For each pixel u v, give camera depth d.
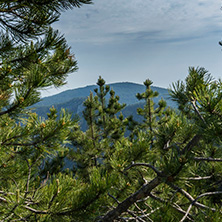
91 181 2.73
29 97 2.28
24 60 2.77
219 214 2.44
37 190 2.45
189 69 3.07
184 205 3.22
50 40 2.83
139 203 4.01
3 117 2.37
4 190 2.68
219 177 3.52
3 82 2.43
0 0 2.10
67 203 2.44
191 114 2.77
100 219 3.05
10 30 2.52
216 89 2.25
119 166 3.12
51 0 2.37
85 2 2.49
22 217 2.24
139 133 3.52
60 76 3.45
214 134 2.18
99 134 11.74
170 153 2.70
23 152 2.71
